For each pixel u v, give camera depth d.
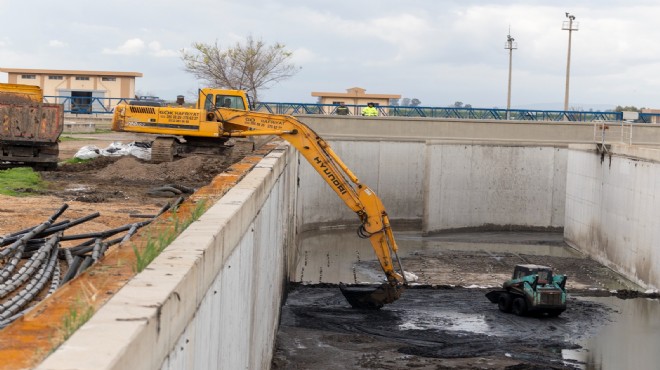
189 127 32.69
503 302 30.38
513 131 52.44
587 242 45.12
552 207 53.47
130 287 5.71
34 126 29.28
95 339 4.45
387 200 53.97
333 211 52.62
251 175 16.30
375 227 28.22
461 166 51.47
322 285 34.38
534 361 24.59
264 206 15.87
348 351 24.53
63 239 12.87
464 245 47.06
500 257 42.91
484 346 25.89
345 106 53.09
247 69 73.12
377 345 25.34
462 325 28.47
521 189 53.09
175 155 33.66
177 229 8.24
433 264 40.25
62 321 4.75
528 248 47.19
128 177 28.62
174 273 6.20
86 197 22.14
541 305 29.31
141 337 4.68
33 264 11.25
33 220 17.48
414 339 26.34
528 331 28.08
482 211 52.50
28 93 30.97
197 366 6.89
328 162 27.98
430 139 50.53
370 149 53.22
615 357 25.53
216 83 72.94
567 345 26.75
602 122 49.94
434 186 49.88
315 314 29.16
